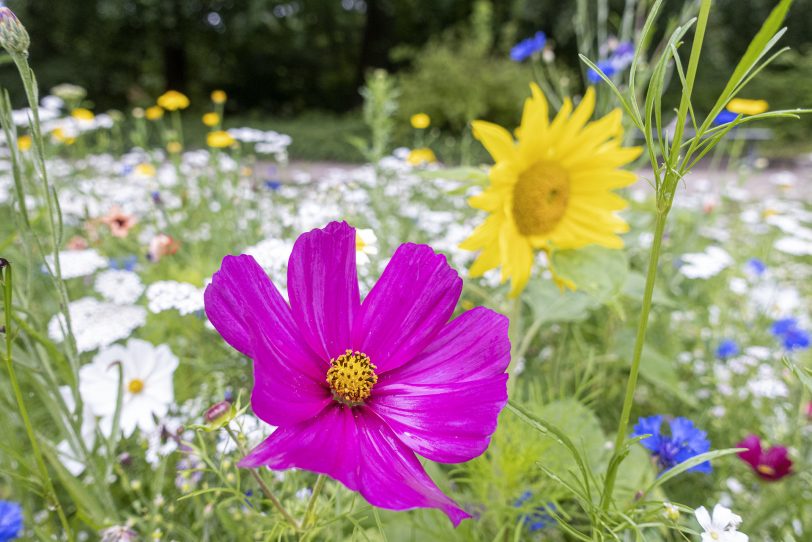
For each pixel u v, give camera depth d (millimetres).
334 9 3730
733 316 556
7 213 562
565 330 372
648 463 260
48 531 239
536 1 2928
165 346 291
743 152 1529
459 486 304
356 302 171
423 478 146
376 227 472
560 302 349
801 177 1741
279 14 3611
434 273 169
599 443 278
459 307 369
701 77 2881
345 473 135
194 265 401
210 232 510
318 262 167
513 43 2961
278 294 160
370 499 130
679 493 312
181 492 243
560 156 286
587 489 167
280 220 460
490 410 146
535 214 285
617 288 278
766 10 3088
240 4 3346
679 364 453
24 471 245
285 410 141
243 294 149
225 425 158
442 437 150
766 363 436
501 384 148
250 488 229
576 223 291
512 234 281
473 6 3621
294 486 225
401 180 681
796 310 553
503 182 271
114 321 307
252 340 133
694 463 161
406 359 167
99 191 639
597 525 168
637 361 159
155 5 3168
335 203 361
